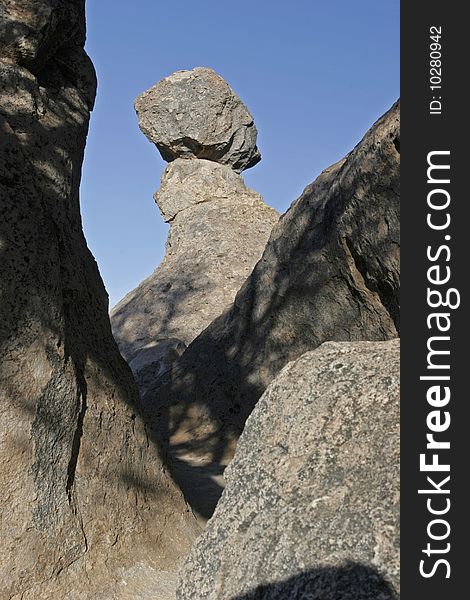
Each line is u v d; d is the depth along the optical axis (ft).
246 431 7.61
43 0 15.25
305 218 27.66
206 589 6.93
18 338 12.73
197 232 55.83
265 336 29.76
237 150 59.72
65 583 12.65
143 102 59.21
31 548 12.26
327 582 6.07
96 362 15.07
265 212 57.77
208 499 19.70
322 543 6.31
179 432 30.63
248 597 6.50
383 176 21.33
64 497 13.12
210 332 33.53
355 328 25.29
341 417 7.01
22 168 13.99
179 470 24.32
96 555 13.44
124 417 15.34
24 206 13.62
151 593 13.64
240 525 7.06
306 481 6.79
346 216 23.79
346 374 7.30
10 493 12.17
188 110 57.82
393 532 6.09
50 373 13.12
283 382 7.61
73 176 15.92
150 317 50.96
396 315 22.63
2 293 12.67
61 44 16.52
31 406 12.70
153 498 15.44
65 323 13.80
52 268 13.75
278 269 29.09
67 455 13.35
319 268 26.40
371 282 23.44
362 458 6.67
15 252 13.10
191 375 32.30
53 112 16.02
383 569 5.92
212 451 29.04
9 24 14.93
